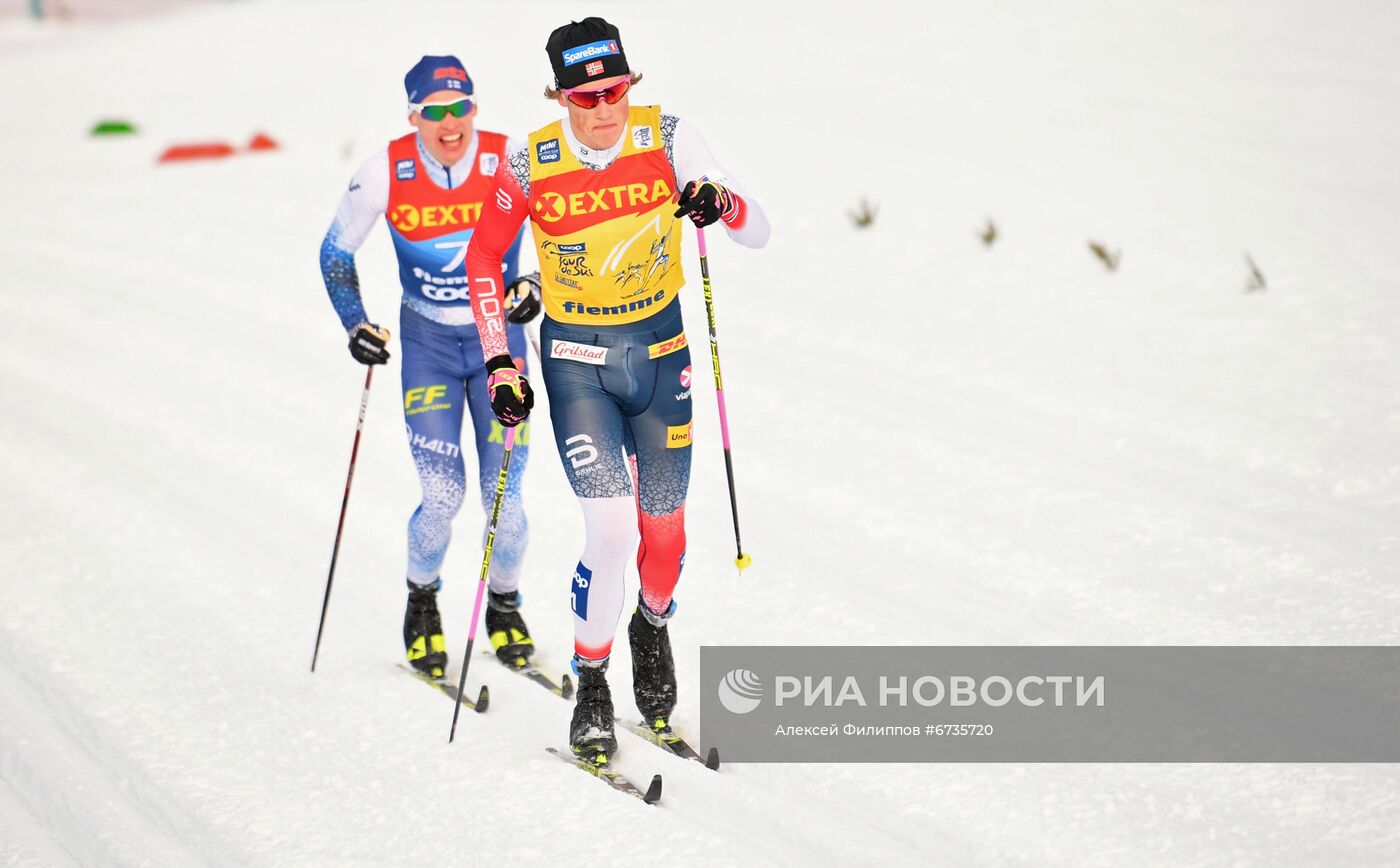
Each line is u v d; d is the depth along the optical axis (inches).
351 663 642.2
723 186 490.6
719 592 685.3
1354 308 971.3
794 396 947.3
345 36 3235.7
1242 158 1403.8
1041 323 1035.9
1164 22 2100.1
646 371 526.6
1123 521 719.1
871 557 711.7
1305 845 449.4
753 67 2178.9
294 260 1460.4
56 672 634.8
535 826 489.7
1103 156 1480.1
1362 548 664.4
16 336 1272.1
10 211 1867.6
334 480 879.7
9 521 831.7
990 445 836.0
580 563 531.8
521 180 508.4
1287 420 816.9
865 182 1486.2
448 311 620.1
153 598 718.5
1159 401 869.2
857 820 487.5
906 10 2486.5
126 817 511.2
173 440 967.0
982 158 1530.5
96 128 2513.5
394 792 520.4
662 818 489.1
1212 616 616.1
